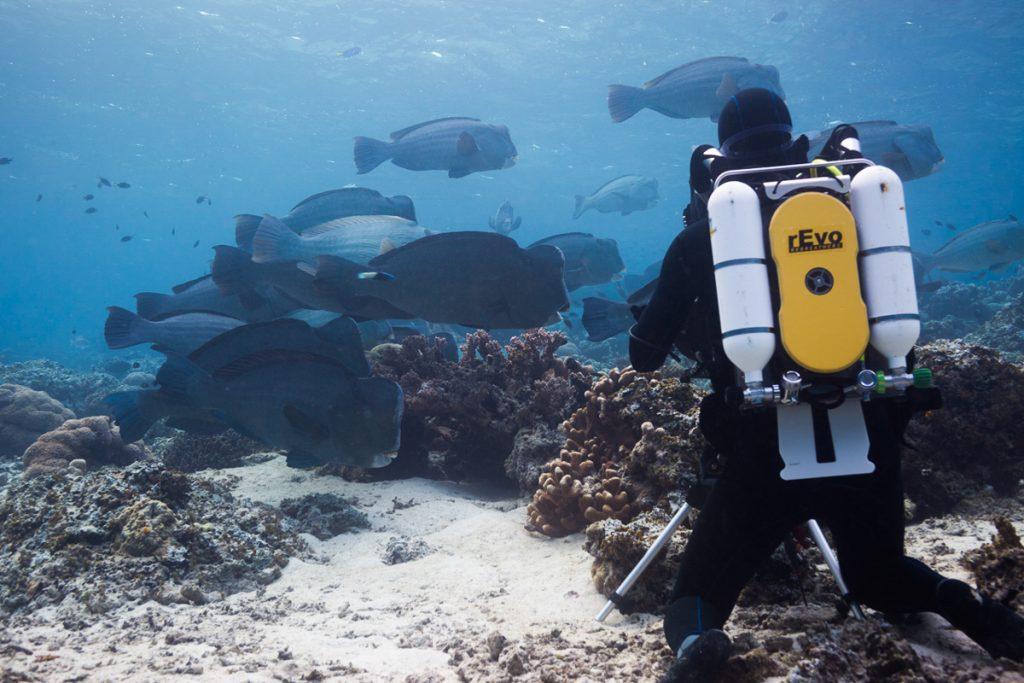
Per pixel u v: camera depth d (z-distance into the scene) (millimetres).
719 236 1984
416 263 5238
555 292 5070
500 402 6824
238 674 2682
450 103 50969
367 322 7625
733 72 7980
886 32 33531
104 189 90375
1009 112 46656
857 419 2021
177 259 181250
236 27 39500
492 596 3795
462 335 11336
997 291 23578
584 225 128500
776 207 2027
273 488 6234
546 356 7266
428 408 6836
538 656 2797
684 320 2285
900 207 1982
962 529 3943
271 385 5090
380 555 4691
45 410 12219
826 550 2715
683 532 3402
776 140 2258
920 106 45594
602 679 2516
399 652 3025
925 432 4734
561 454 5164
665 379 4926
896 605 2303
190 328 6562
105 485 4535
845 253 1942
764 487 2080
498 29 37156
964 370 4832
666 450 4324
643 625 3105
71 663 2824
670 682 2051
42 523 4402
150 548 4121
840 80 40750
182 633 3266
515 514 5473
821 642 2217
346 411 4957
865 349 1967
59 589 3916
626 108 8500
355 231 5973
